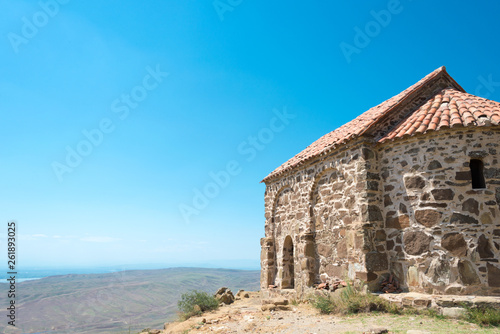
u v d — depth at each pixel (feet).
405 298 25.04
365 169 30.32
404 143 29.32
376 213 29.78
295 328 23.77
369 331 20.21
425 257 26.48
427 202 27.09
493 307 22.08
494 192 25.68
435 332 19.17
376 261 28.73
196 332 26.71
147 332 34.01
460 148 26.78
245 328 25.72
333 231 35.24
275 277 49.55
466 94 33.58
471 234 25.38
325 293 31.83
